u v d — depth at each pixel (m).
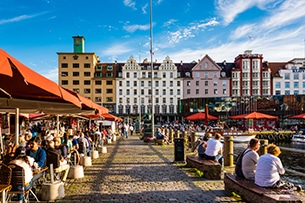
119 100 91.88
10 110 11.32
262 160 7.23
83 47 94.12
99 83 91.75
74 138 15.37
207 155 12.23
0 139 14.27
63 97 5.21
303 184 13.66
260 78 93.12
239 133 37.66
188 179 10.62
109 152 20.05
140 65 94.75
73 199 7.99
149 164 14.34
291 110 67.06
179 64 97.81
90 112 11.85
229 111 71.88
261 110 69.38
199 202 7.65
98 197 8.20
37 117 22.27
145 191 8.88
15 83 5.28
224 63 97.56
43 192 7.89
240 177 8.17
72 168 10.89
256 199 6.73
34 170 7.87
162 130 29.58
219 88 92.88
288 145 44.56
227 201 7.70
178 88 93.12
